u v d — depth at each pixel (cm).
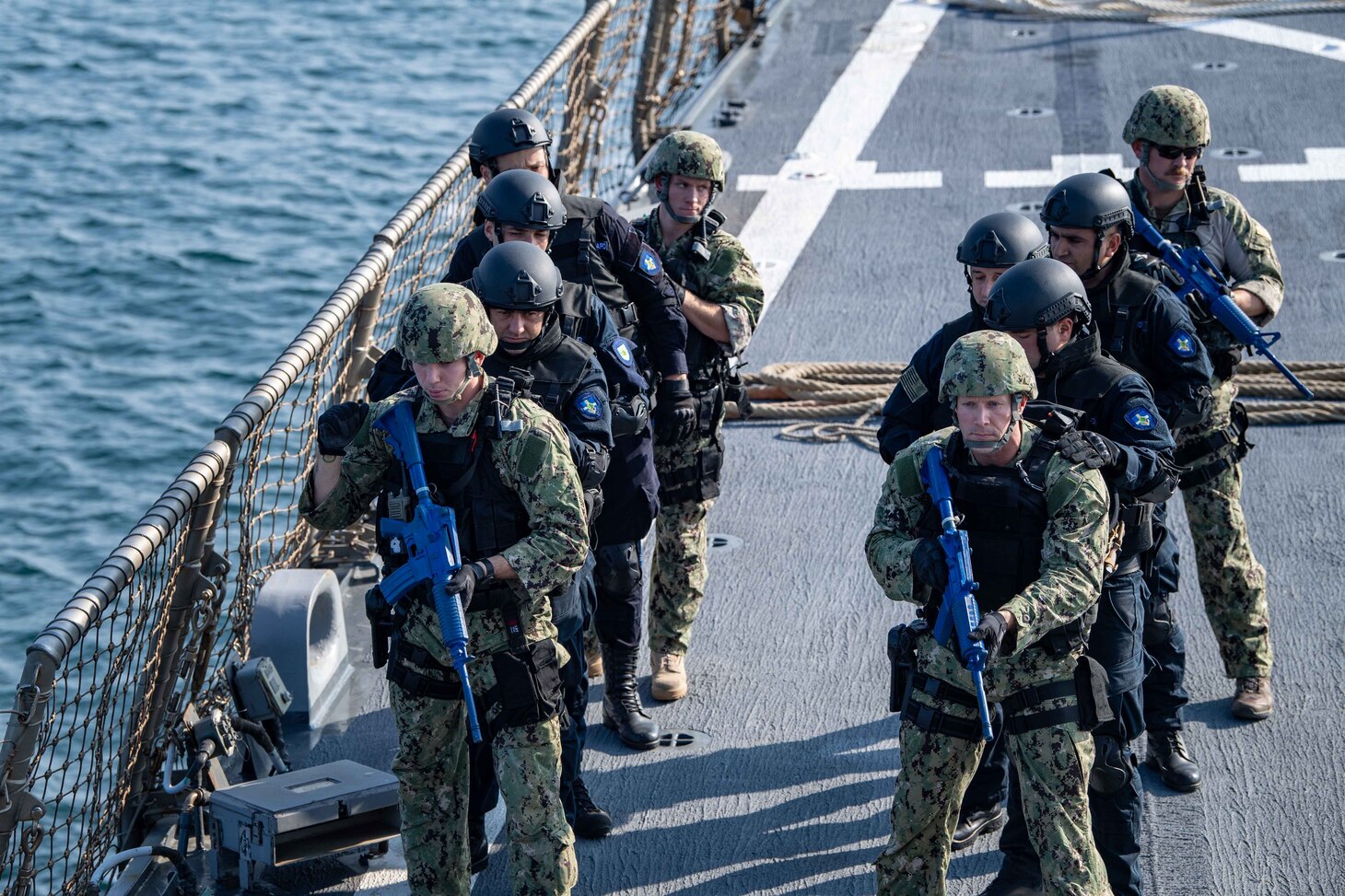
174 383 1975
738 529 922
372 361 886
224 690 707
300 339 746
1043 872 523
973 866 634
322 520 568
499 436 537
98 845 638
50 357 2023
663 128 1532
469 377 539
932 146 1484
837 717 741
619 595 705
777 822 667
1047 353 564
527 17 3850
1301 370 1039
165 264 2306
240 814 611
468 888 580
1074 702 525
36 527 1658
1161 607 657
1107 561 534
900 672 548
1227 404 702
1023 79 1647
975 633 495
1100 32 1791
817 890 625
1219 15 1817
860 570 872
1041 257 589
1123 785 563
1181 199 719
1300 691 742
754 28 1822
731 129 1549
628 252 693
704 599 848
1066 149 1455
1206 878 622
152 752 682
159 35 3547
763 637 812
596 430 580
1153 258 701
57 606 1522
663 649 757
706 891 626
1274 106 1525
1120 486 542
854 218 1338
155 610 654
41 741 579
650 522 690
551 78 1189
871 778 695
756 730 734
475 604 539
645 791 691
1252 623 714
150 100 3083
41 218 2456
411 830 571
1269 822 654
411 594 543
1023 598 505
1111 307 624
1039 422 530
